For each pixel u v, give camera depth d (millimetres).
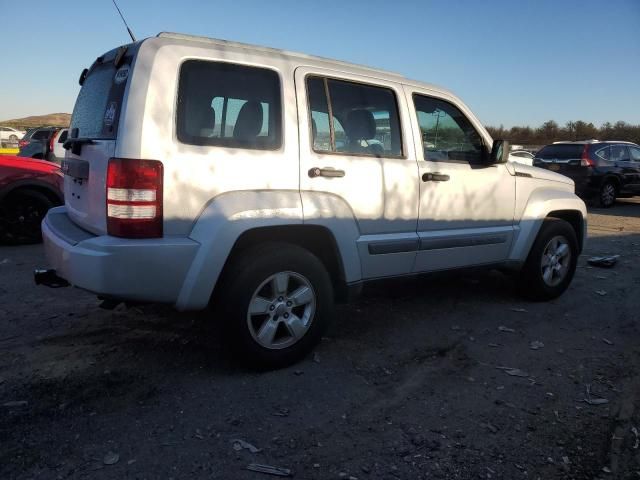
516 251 5156
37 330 4270
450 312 5105
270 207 3449
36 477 2492
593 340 4523
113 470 2564
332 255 3951
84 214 3578
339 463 2688
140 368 3650
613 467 2744
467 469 2678
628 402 3438
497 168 4898
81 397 3232
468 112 4758
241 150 3406
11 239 7500
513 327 4762
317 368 3760
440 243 4457
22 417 2984
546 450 2871
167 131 3162
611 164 14898
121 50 3408
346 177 3832
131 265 3084
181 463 2637
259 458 2703
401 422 3094
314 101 3773
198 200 3252
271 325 3578
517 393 3508
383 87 4184
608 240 9422
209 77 3352
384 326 4664
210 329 4359
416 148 4320
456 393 3475
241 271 3410
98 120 3494
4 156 7457
